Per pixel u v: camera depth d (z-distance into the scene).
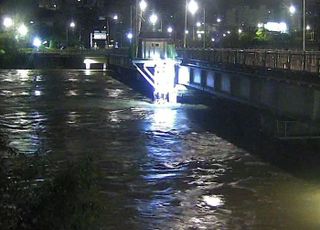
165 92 55.41
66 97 61.94
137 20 60.56
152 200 20.52
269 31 143.50
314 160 28.28
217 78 44.62
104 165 26.53
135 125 40.56
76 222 6.41
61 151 30.00
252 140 34.22
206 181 23.67
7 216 6.33
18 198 6.56
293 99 29.97
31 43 163.25
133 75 92.88
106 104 54.66
